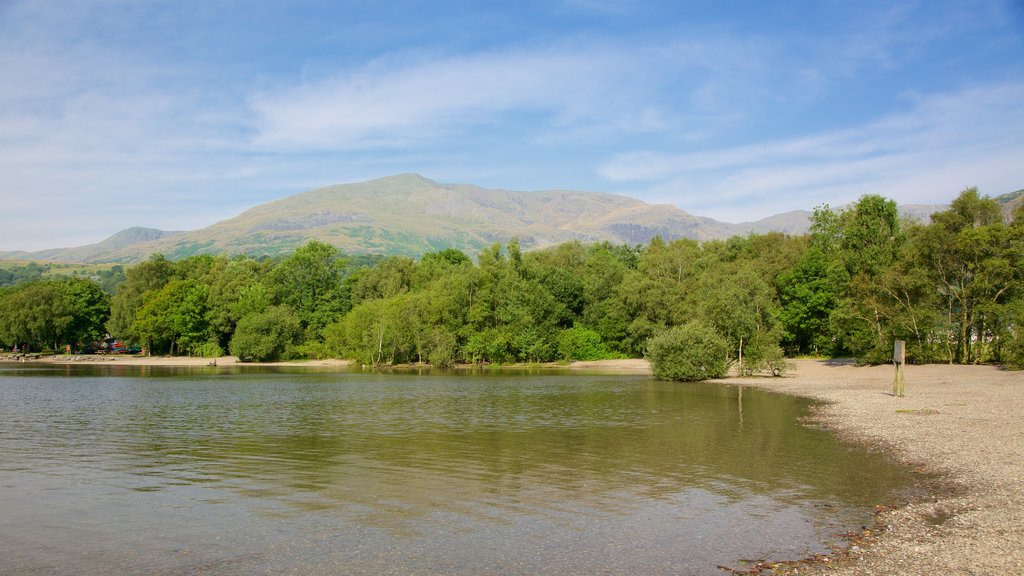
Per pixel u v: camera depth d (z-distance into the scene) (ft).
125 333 482.69
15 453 98.73
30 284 525.75
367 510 65.05
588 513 63.36
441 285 384.47
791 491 71.10
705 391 199.93
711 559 50.14
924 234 245.65
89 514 64.49
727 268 371.97
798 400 165.27
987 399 145.38
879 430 110.01
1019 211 237.45
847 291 279.08
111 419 140.36
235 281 469.16
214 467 86.99
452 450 98.84
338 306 478.59
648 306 364.58
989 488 69.31
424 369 356.18
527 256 449.06
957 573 45.21
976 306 233.55
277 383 252.83
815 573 46.47
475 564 49.55
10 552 53.47
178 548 54.03
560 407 158.61
